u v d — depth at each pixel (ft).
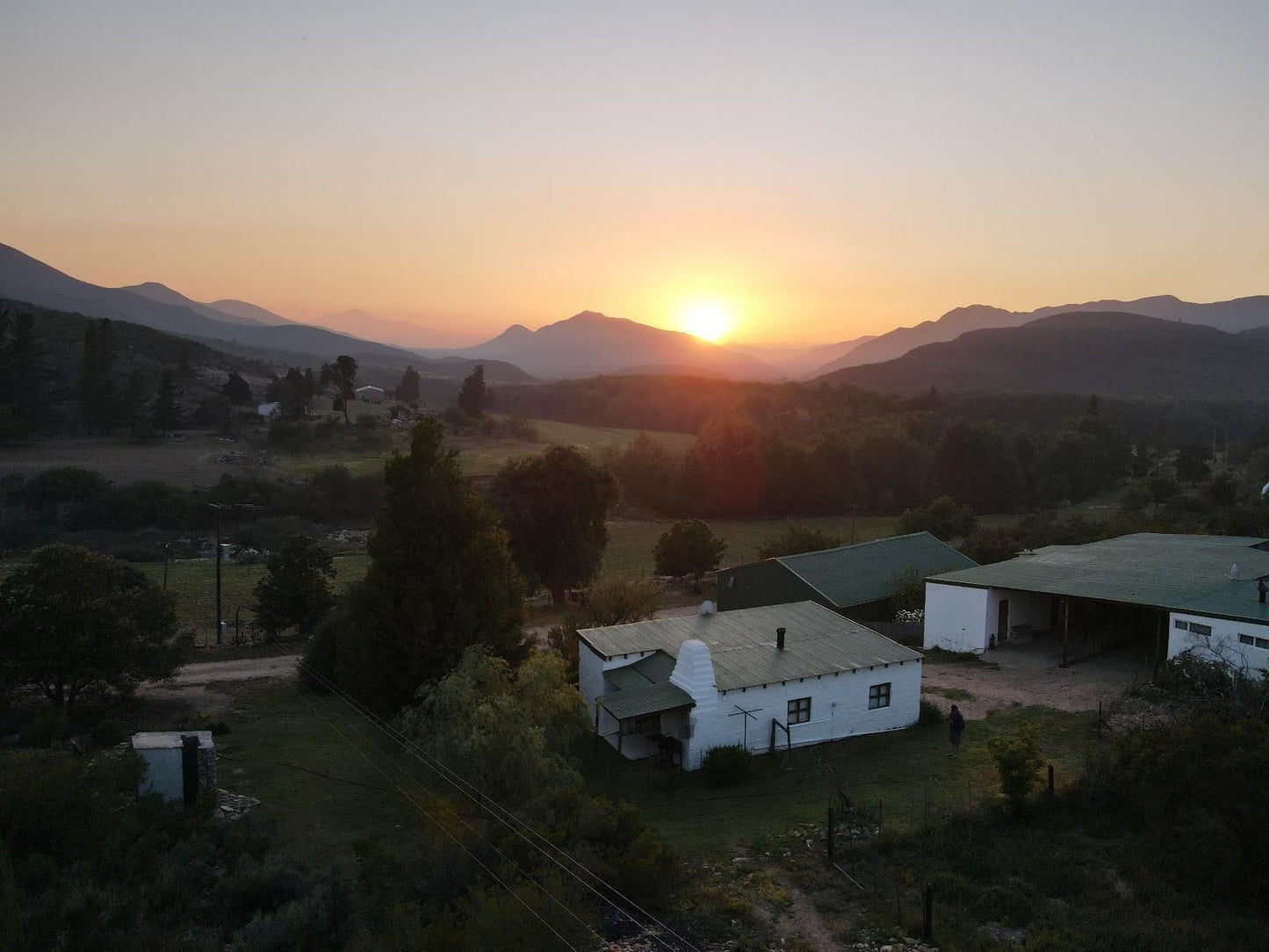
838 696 91.56
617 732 89.25
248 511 272.92
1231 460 416.87
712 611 111.55
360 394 538.06
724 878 58.49
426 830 61.52
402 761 81.41
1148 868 57.41
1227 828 55.36
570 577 190.90
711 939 49.44
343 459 343.05
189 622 158.61
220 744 86.43
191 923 46.78
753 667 91.61
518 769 63.87
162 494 268.82
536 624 167.02
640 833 58.29
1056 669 110.32
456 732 67.10
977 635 119.75
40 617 86.38
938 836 62.85
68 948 40.22
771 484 335.67
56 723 78.69
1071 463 356.38
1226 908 52.95
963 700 100.48
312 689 110.42
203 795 66.69
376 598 98.37
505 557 106.83
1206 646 90.74
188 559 228.22
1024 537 212.43
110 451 328.70
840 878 58.29
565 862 51.44
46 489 259.19
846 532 294.46
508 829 55.67
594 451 432.66
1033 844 61.57
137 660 92.02
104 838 52.75
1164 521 239.09
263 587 143.54
